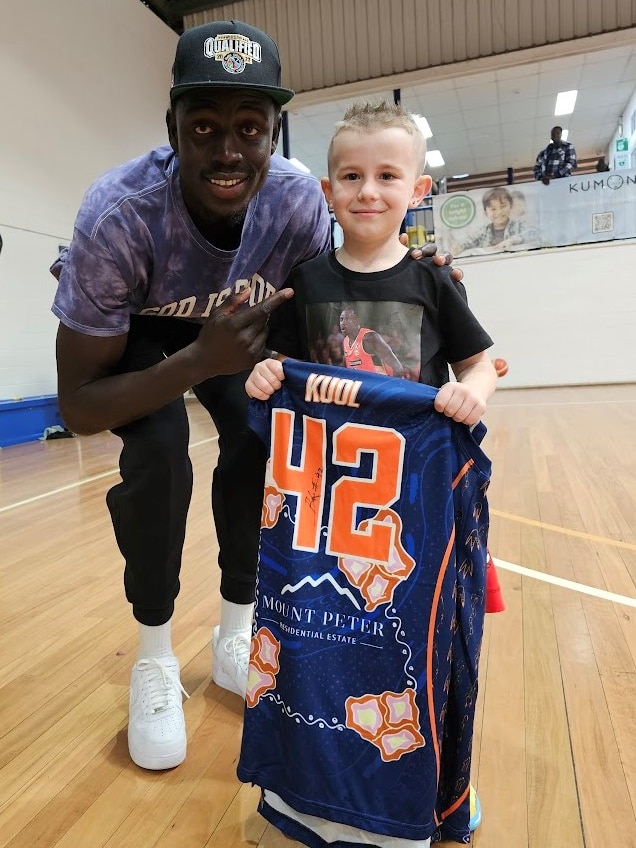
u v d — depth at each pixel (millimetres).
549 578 1679
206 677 1267
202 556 1961
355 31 6629
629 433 3611
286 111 7078
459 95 7727
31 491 2932
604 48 6180
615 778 946
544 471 2855
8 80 4625
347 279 874
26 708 1180
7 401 4555
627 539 1954
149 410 907
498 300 6422
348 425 782
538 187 6152
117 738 1087
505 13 6285
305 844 818
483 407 743
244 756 834
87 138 5441
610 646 1320
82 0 5344
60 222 5148
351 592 782
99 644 1419
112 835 868
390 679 767
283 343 930
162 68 6578
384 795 767
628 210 6035
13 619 1557
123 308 957
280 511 817
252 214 980
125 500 998
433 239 6441
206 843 852
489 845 837
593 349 6293
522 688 1181
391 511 769
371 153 828
